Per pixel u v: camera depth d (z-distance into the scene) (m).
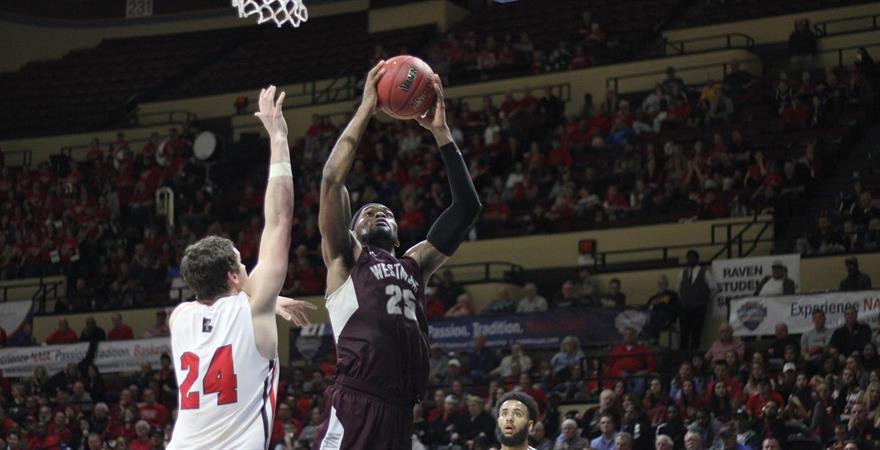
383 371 5.93
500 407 8.59
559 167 25.61
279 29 37.53
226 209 29.05
